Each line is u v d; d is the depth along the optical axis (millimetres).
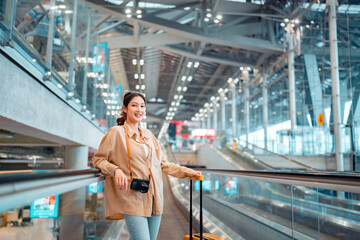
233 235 3580
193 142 35250
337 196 1829
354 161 9211
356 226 1649
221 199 4387
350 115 9969
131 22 13109
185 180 8453
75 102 6344
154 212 1729
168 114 30469
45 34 4371
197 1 12414
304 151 12398
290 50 14117
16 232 2582
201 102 28969
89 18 9047
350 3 10320
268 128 16812
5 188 646
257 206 3486
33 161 17406
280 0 14508
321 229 1951
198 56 16391
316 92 12250
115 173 1485
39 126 4188
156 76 23172
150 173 1730
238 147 16203
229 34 13836
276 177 1953
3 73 3010
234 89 21922
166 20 12641
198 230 4578
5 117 3121
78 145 7730
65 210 3135
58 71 5066
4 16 2939
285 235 2367
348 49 10273
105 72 11531
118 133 1709
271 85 16562
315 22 12141
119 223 4199
